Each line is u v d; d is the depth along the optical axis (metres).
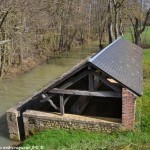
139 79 14.53
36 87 23.92
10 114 13.83
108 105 16.28
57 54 41.78
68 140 12.11
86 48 48.97
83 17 52.09
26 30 28.66
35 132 13.79
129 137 12.03
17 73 28.47
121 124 12.71
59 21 42.50
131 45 23.72
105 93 12.80
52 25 41.50
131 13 38.34
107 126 12.84
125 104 12.45
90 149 11.20
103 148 11.21
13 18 24.70
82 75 12.86
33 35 33.16
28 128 13.89
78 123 13.19
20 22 25.80
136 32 38.72
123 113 12.56
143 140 11.71
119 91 12.63
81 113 15.02
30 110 14.46
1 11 20.86
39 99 15.48
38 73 29.36
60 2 40.16
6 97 21.25
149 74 22.64
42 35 38.47
